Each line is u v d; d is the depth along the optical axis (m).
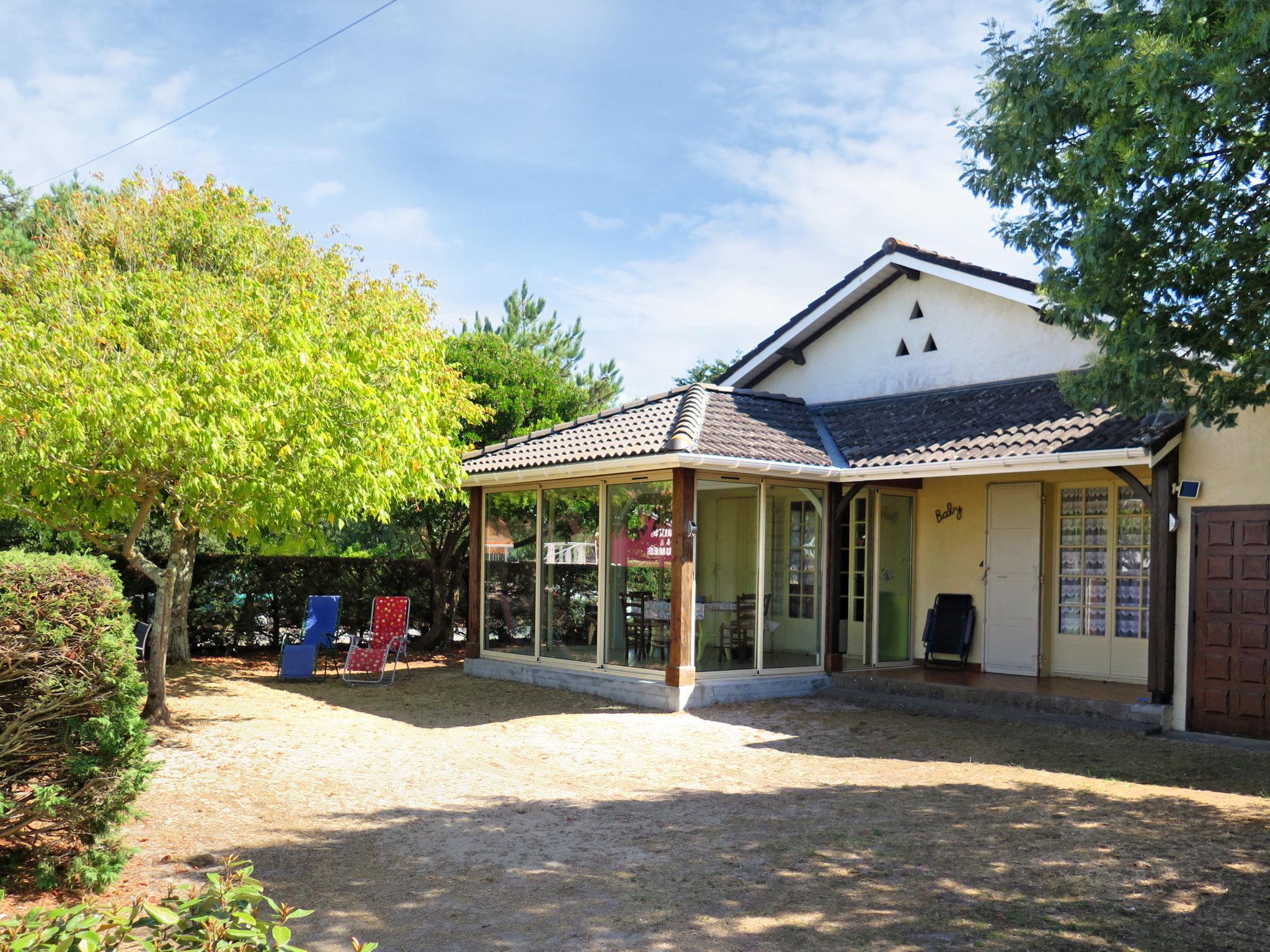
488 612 15.72
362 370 10.93
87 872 5.41
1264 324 7.83
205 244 13.18
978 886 5.60
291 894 5.52
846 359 16.30
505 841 6.64
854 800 7.79
